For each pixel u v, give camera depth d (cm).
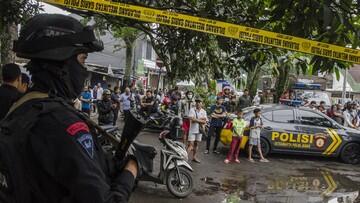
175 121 896
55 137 129
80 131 132
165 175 789
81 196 126
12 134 134
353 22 394
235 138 1230
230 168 1148
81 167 127
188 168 806
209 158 1273
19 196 131
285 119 1362
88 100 1786
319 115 1384
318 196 888
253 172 1112
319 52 416
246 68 540
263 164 1240
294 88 2325
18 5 462
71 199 129
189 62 601
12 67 401
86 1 493
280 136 1341
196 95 1803
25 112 138
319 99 2270
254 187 937
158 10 506
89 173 128
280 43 443
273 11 377
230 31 491
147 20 506
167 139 828
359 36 349
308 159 1391
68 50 142
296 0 350
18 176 130
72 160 127
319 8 333
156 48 603
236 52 547
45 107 134
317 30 380
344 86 2697
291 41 433
